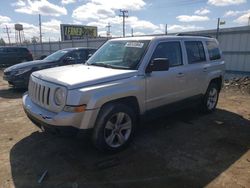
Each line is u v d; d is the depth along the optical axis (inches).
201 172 141.3
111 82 154.3
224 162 153.1
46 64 368.5
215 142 182.1
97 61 197.9
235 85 428.5
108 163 149.6
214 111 261.3
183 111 258.1
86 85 144.7
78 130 143.6
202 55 231.9
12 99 322.3
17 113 253.8
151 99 178.2
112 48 200.1
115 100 158.1
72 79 147.9
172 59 196.5
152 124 217.6
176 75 194.7
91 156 158.4
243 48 545.3
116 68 175.6
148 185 128.8
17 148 169.9
